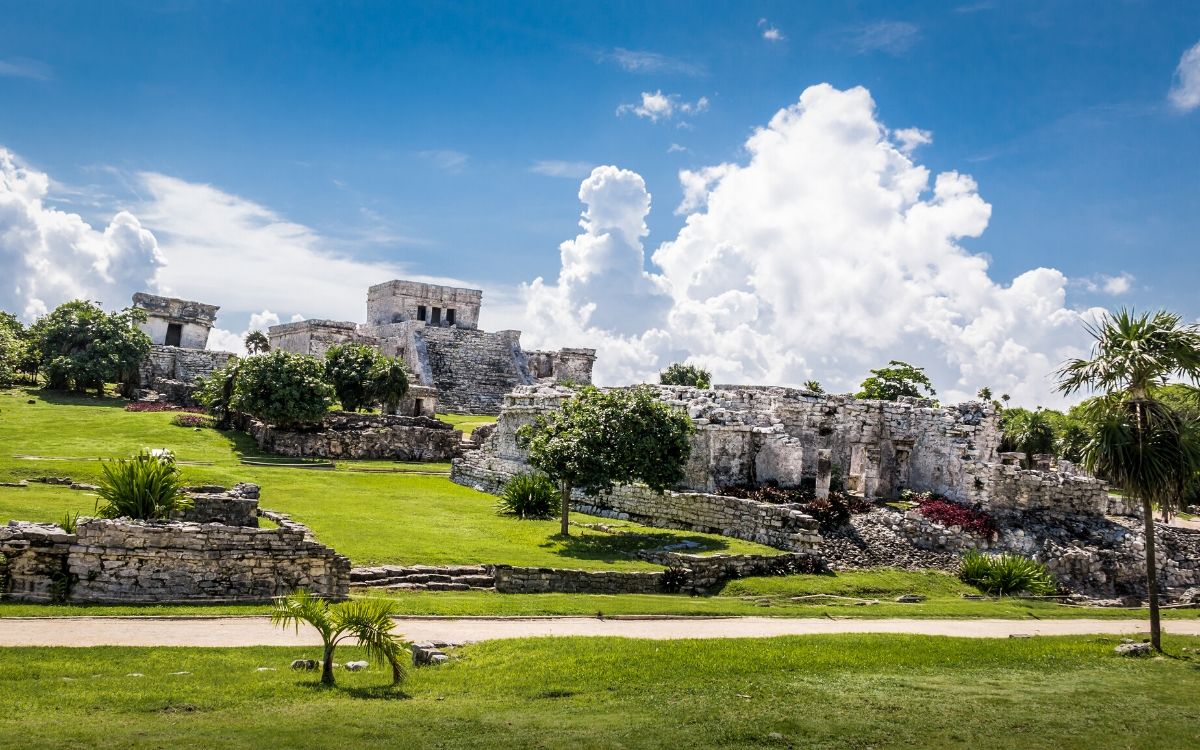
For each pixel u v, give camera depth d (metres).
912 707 14.11
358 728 11.88
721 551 29.06
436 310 102.31
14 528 19.08
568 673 15.25
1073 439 21.14
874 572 29.95
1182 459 19.38
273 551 20.55
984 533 33.28
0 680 13.09
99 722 11.51
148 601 19.38
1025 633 22.12
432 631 18.53
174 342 86.19
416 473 50.06
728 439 36.78
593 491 31.91
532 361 97.19
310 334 89.00
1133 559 33.06
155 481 21.58
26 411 58.41
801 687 15.00
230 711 12.40
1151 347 19.20
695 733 12.44
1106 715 14.06
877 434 40.41
